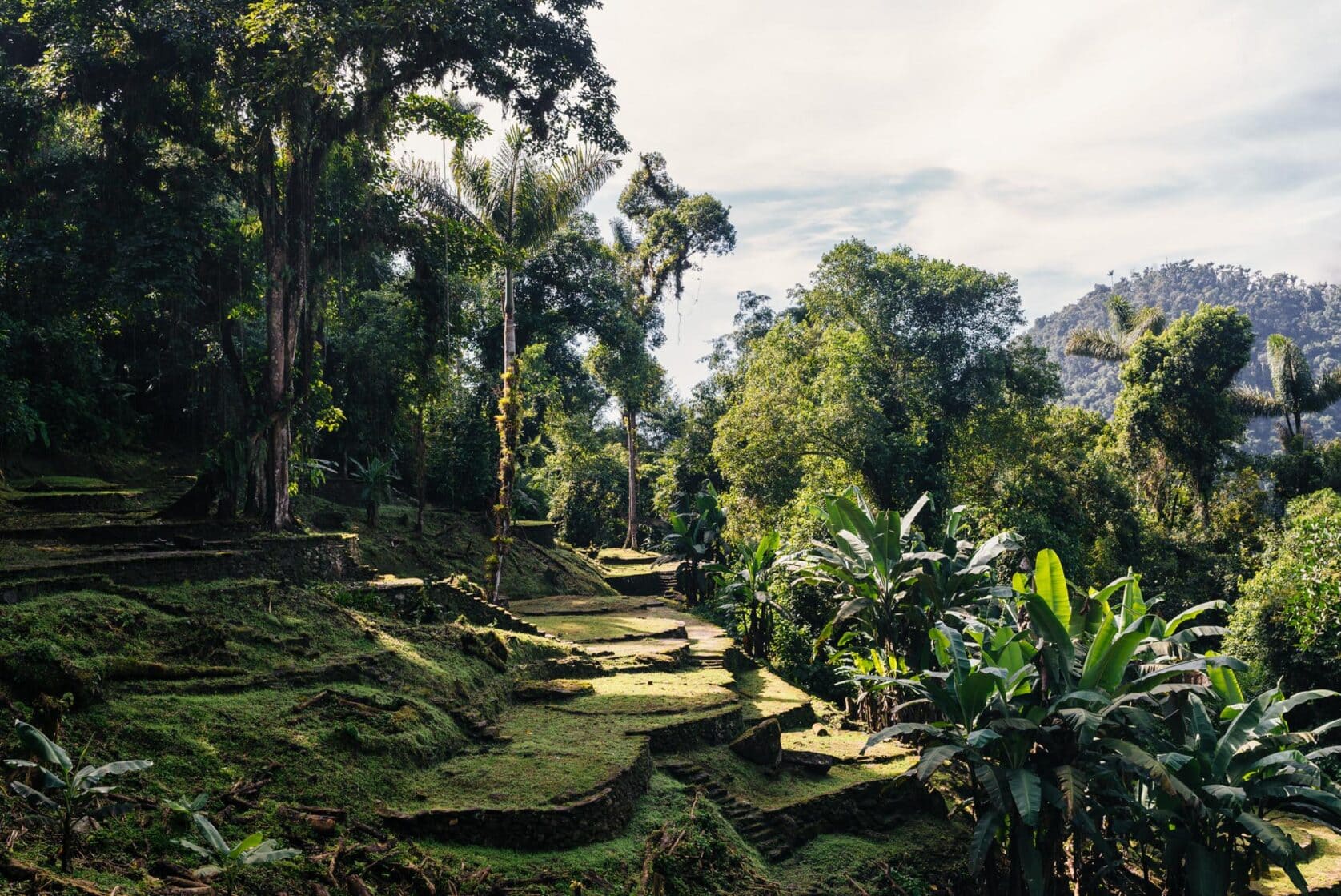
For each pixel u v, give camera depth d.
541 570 27.94
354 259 20.19
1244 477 40.94
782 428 32.28
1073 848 12.57
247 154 16.39
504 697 13.45
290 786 8.61
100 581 10.71
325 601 13.20
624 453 52.16
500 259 21.02
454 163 21.28
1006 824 12.11
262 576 13.61
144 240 15.38
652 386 42.78
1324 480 41.19
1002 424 34.94
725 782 12.66
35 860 6.07
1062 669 12.02
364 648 12.27
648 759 11.73
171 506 15.80
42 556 11.88
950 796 14.92
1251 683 23.56
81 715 8.08
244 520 15.61
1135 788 13.36
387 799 9.25
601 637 19.81
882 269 35.53
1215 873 11.19
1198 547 38.38
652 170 48.59
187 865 6.91
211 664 10.19
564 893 8.71
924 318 35.72
